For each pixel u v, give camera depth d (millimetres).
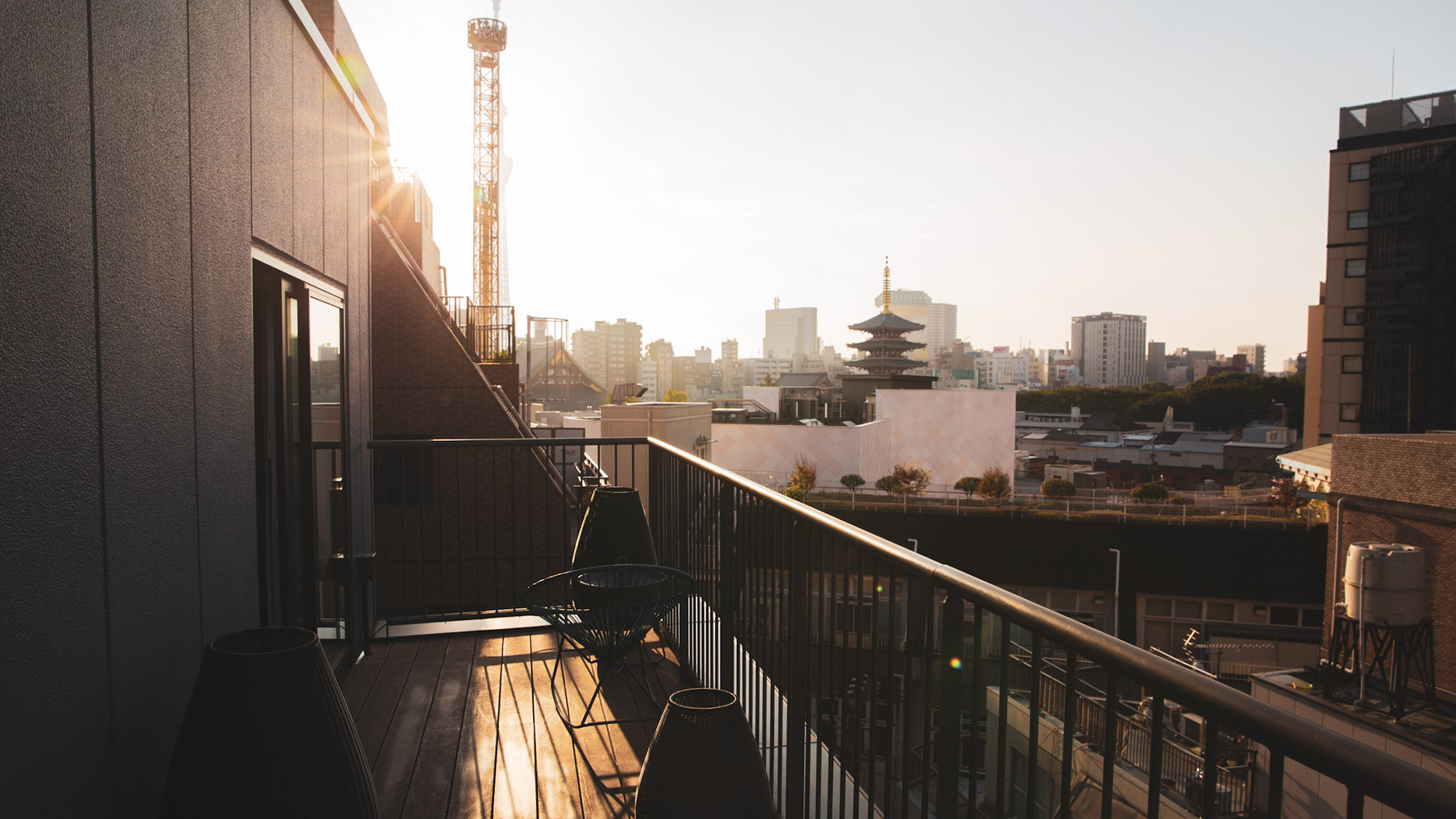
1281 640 26125
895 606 1728
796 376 91250
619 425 16406
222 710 1771
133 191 1865
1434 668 12930
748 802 2100
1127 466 79125
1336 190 42719
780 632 2580
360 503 4438
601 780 2818
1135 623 29891
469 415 14750
